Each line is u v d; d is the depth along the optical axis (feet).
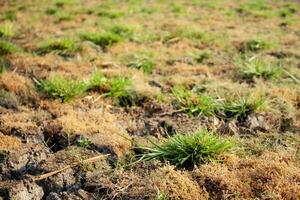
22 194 2.98
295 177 2.97
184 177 3.02
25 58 5.72
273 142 3.62
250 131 3.84
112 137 3.62
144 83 4.90
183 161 3.19
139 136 3.80
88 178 3.12
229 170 3.14
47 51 6.07
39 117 4.05
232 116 4.13
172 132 3.84
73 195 2.95
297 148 3.51
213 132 3.78
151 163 3.27
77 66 5.45
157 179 3.00
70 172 3.19
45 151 3.48
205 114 4.11
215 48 6.57
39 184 3.09
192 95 4.34
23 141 3.64
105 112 4.21
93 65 5.51
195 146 3.28
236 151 3.42
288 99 4.44
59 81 4.51
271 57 6.07
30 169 3.25
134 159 3.36
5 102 4.40
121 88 4.57
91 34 6.75
